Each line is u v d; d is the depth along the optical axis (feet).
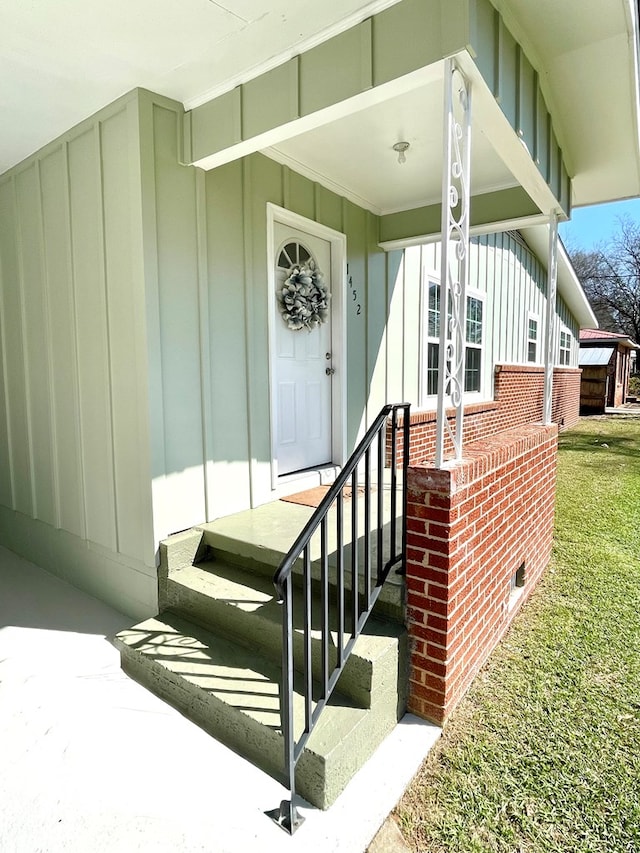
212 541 9.74
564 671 8.30
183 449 9.73
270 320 11.58
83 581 11.31
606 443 32.55
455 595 7.10
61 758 6.36
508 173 12.50
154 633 8.35
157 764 6.27
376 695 6.52
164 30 7.20
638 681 8.04
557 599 10.93
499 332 27.50
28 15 6.87
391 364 16.69
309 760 5.68
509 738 6.83
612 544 14.17
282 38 7.39
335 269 14.01
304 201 12.48
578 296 40.60
